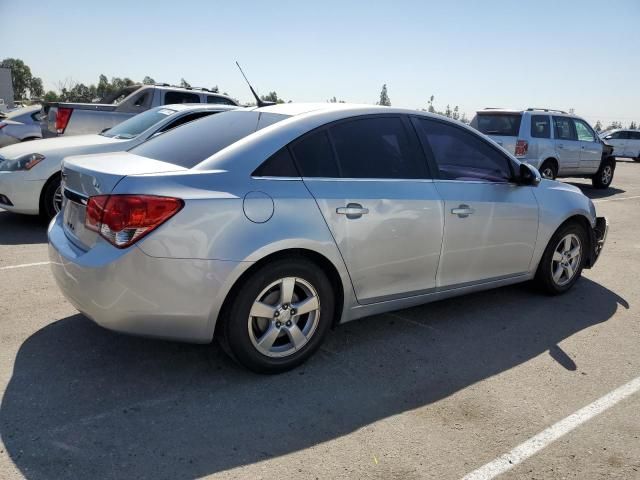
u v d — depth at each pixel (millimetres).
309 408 3000
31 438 2621
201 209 2908
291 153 3293
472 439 2785
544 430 2893
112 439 2646
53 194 6781
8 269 5109
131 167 3137
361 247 3455
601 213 10141
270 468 2498
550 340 4051
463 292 4219
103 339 3684
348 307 3555
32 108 13773
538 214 4543
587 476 2541
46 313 4078
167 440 2660
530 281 5309
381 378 3369
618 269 6133
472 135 4246
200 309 2965
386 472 2508
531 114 11836
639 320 4531
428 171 3887
